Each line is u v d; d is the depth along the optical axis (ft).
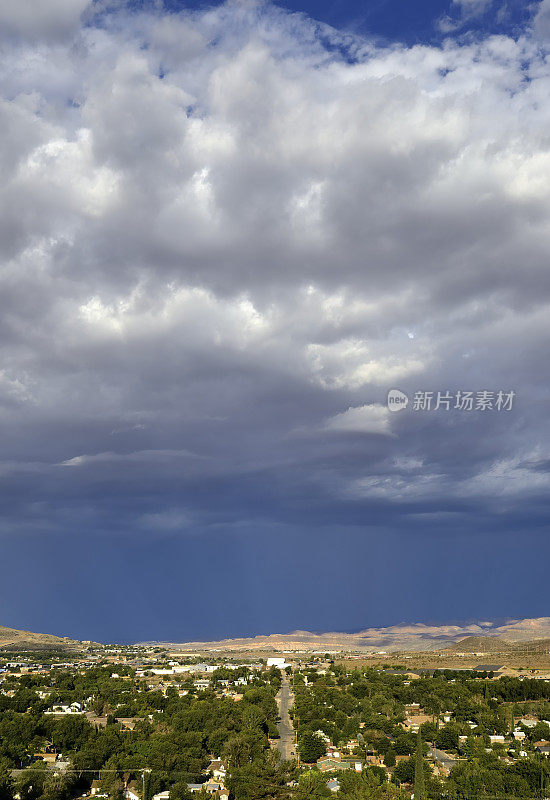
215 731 652.07
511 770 520.42
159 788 523.70
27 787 510.17
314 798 483.92
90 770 550.77
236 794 510.17
